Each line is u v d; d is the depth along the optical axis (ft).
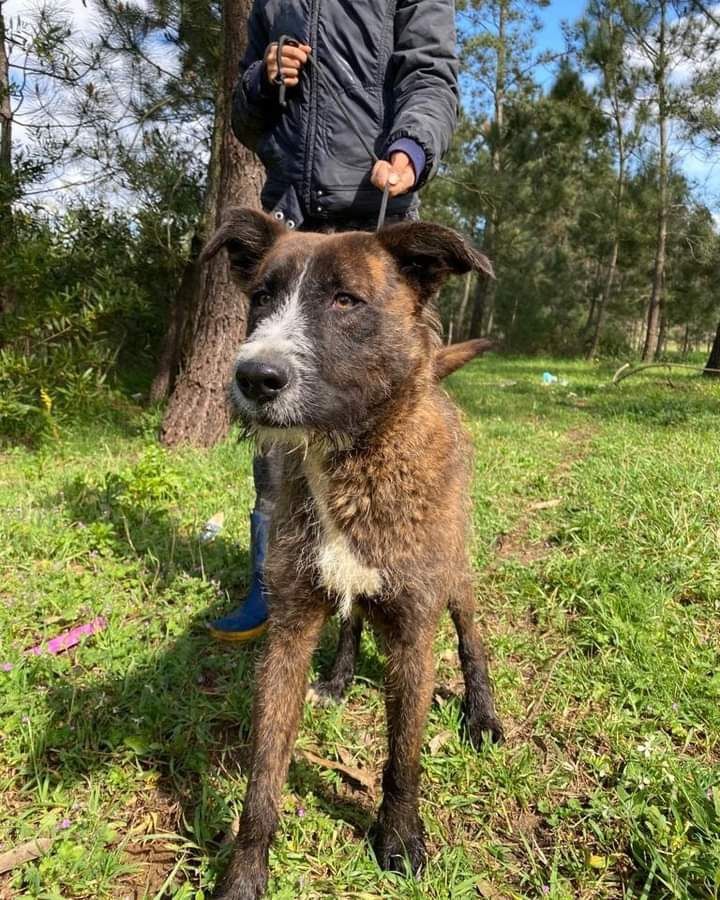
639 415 15.15
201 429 10.69
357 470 3.31
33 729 3.89
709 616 5.30
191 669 4.58
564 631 5.25
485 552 6.68
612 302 52.80
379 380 3.33
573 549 6.73
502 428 13.79
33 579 5.64
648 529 6.75
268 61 4.41
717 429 12.76
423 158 4.07
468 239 3.55
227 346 10.57
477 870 3.28
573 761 3.98
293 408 3.13
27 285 11.91
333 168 4.46
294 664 3.36
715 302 47.96
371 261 3.40
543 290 50.98
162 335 18.93
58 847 3.21
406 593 3.34
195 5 15.38
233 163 9.62
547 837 3.48
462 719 4.31
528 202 36.14
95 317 12.10
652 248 44.32
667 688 4.36
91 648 4.78
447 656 5.07
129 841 3.34
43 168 13.74
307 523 3.43
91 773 3.70
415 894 3.06
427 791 3.75
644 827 3.41
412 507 3.32
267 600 3.51
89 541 6.40
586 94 35.42
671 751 3.92
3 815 3.43
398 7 4.38
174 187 16.11
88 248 15.21
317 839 3.42
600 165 46.29
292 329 3.21
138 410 15.66
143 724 4.02
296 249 3.44
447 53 4.38
